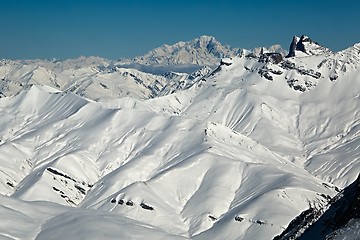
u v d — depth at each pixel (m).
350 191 149.75
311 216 159.50
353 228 123.75
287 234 168.38
